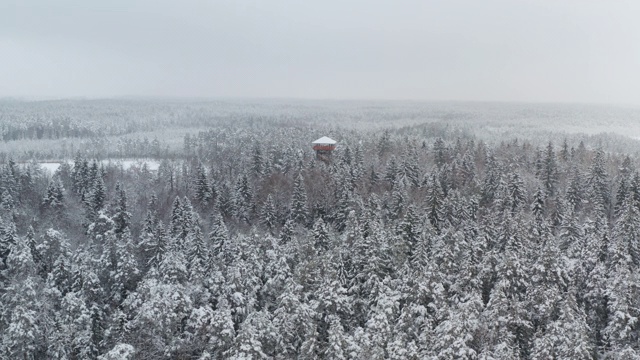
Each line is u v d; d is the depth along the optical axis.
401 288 69.06
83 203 125.44
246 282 71.31
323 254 80.12
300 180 113.19
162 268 74.62
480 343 59.34
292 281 66.50
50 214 118.38
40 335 65.19
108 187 140.62
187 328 66.88
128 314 68.12
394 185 116.31
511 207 103.25
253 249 78.25
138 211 124.19
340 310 66.94
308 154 163.00
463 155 144.75
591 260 74.75
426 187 117.44
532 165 140.00
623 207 99.94
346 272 78.25
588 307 71.31
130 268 78.56
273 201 117.56
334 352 55.12
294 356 61.97
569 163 135.88
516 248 77.62
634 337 63.41
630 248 78.19
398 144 168.75
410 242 85.88
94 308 71.19
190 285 73.50
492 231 86.88
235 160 165.12
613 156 157.75
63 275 78.31
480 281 70.69
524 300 68.75
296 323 62.75
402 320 61.41
